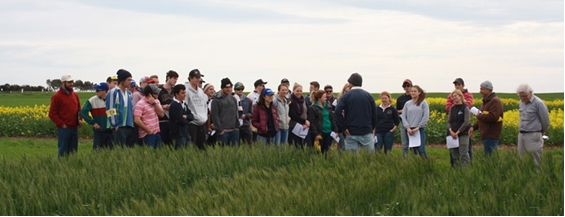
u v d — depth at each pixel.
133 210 9.25
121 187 11.00
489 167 11.94
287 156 14.41
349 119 15.29
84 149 21.48
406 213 9.21
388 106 17.06
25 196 10.38
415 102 16.05
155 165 12.60
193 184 12.23
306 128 16.86
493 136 14.62
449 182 10.85
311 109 17.03
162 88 17.34
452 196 9.81
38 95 79.88
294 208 8.96
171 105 15.88
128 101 16.05
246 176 11.48
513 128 22.66
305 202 9.19
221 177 12.25
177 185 11.36
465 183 10.77
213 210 8.80
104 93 16.64
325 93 17.17
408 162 12.87
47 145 23.27
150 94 15.88
